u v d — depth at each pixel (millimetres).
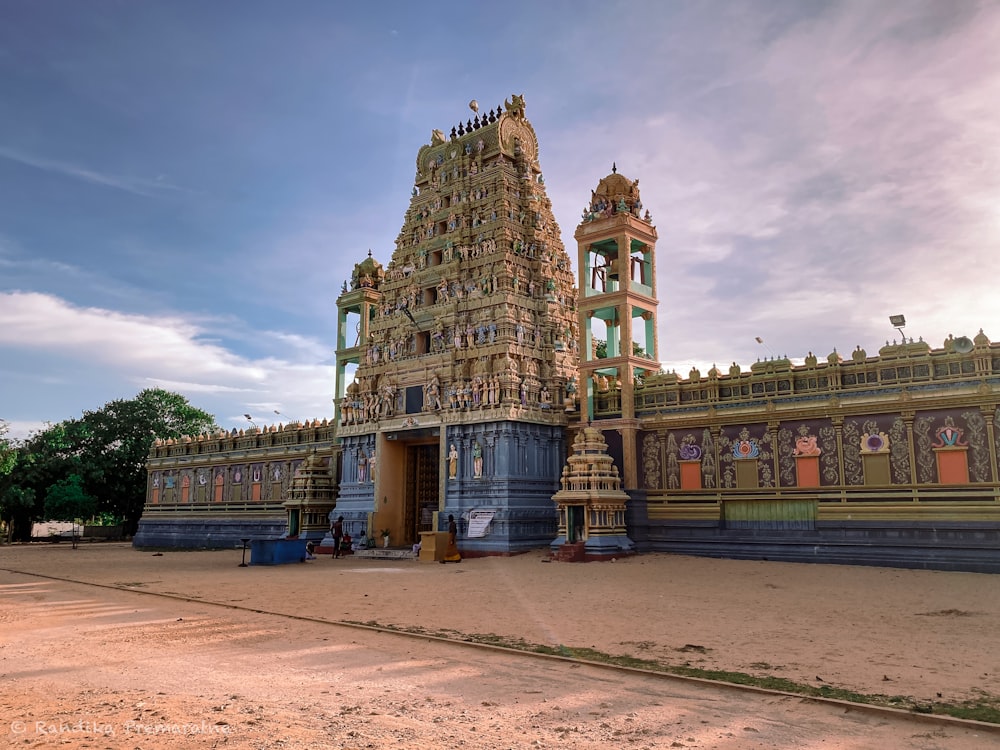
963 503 31062
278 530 60281
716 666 13883
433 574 32000
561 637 16828
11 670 13641
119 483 88125
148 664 14117
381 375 51281
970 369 31719
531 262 48469
